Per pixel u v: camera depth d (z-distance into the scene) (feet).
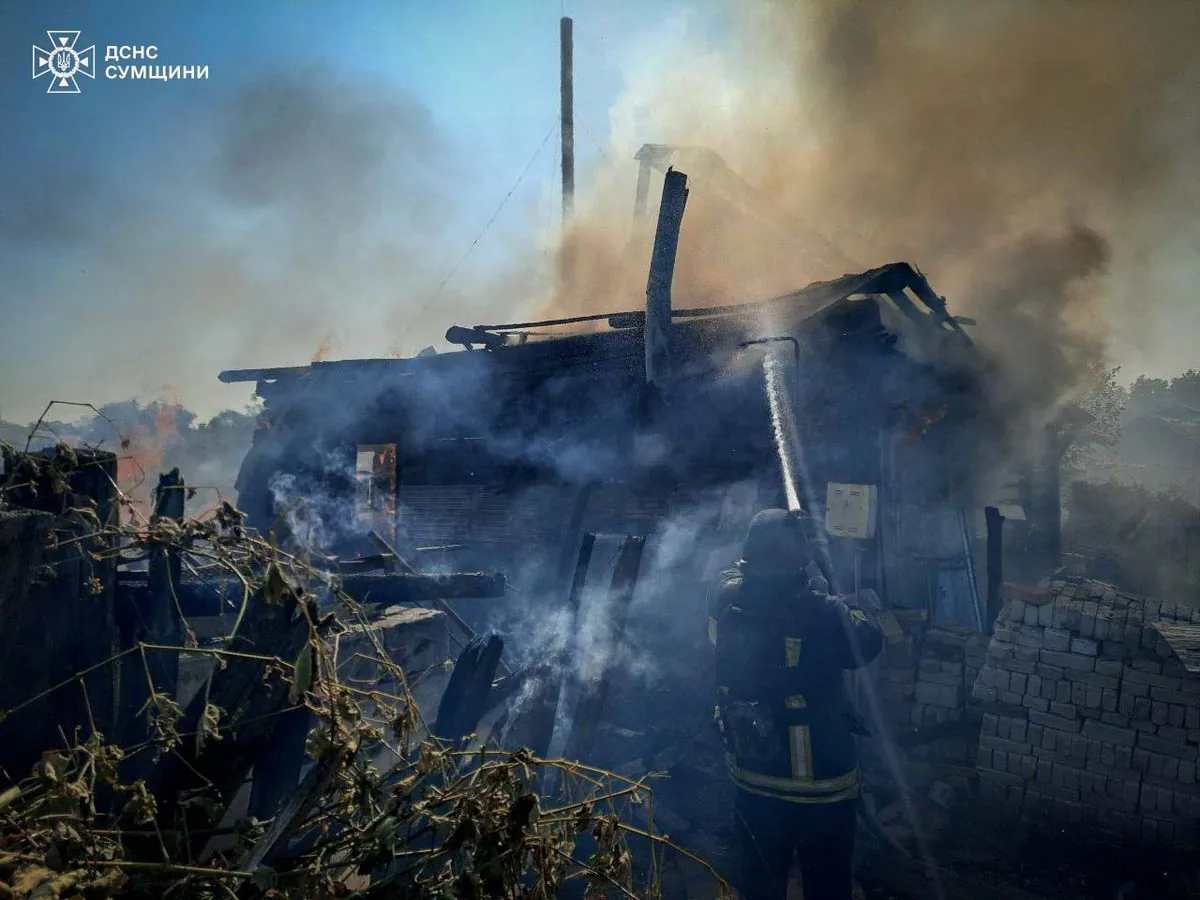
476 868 4.96
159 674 7.91
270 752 6.03
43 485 7.50
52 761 4.81
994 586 25.79
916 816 15.34
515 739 10.29
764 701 10.15
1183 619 15.26
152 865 4.51
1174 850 13.88
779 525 10.53
